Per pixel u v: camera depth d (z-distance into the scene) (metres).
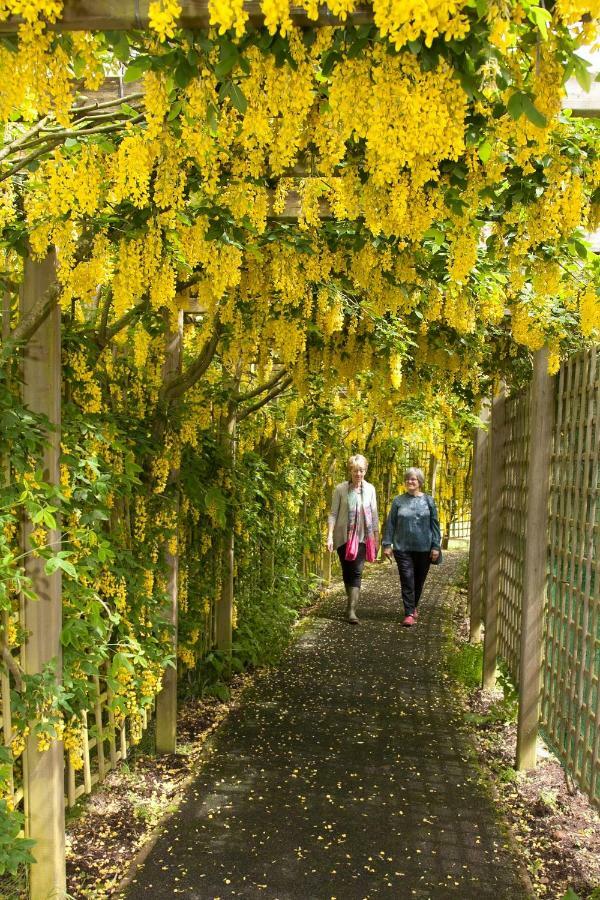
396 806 3.27
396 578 10.56
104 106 2.21
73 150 2.17
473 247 2.56
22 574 2.41
